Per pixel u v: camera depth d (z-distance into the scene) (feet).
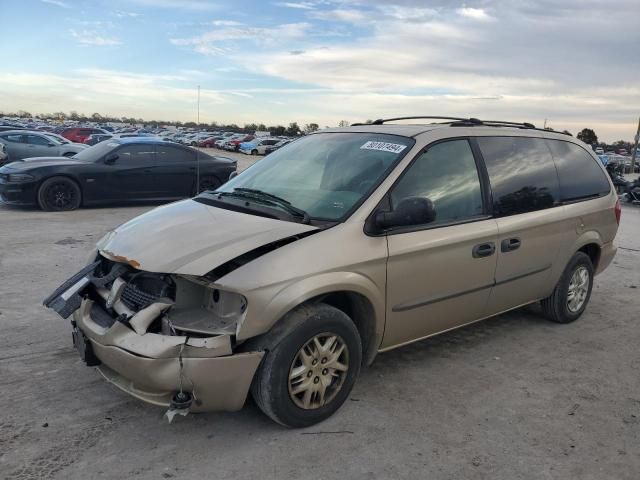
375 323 11.35
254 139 178.40
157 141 38.91
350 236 10.71
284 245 10.07
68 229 29.17
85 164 36.24
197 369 9.16
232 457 9.64
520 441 10.53
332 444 10.14
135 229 11.44
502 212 13.82
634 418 11.59
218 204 12.20
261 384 9.87
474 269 13.03
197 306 10.18
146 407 11.19
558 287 16.51
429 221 10.79
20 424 10.39
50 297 11.30
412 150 12.26
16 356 13.26
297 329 9.90
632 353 15.14
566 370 13.85
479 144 13.84
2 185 34.91
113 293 10.31
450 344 15.26
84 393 11.64
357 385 12.55
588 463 9.91
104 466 9.26
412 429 10.77
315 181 12.53
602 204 17.28
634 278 23.52
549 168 15.71
